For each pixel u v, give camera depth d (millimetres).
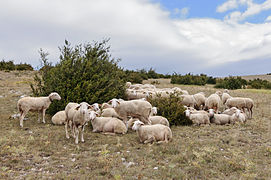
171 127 10531
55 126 9922
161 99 11945
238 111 11141
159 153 6789
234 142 7902
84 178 4965
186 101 14023
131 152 6906
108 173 5312
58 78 12391
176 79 44031
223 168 5641
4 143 7090
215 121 11453
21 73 33469
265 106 17469
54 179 4957
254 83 40969
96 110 9766
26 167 5555
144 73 56500
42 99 10289
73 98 11625
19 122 10273
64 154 6641
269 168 5801
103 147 7160
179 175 5211
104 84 13367
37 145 7180
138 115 9727
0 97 16109
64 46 13672
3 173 5102
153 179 5059
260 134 9273
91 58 14062
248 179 5098
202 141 8164
